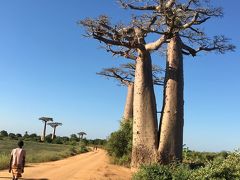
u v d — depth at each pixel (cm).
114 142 2667
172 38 2045
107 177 1730
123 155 2625
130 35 1948
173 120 1958
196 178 1275
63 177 1656
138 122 1956
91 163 2644
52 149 5472
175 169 1505
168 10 1844
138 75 1991
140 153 1934
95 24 1912
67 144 9056
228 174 1237
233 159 1298
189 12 1903
